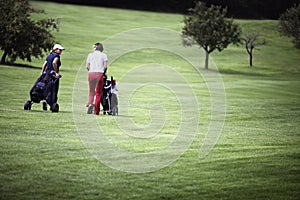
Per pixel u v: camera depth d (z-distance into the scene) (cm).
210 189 1888
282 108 5434
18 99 4891
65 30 18725
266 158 2450
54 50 3844
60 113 3775
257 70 15375
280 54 18575
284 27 17688
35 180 1903
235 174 2116
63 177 1959
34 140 2645
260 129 3656
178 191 1848
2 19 10450
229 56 17512
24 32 10606
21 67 10106
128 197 1755
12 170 2025
